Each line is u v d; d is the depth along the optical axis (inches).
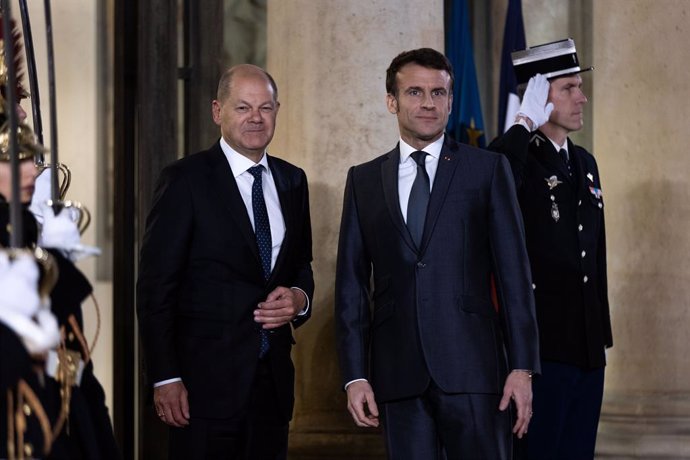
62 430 223.6
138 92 375.6
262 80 292.7
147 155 371.2
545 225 320.2
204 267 287.0
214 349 283.6
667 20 387.5
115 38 381.1
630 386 385.4
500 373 275.0
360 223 287.4
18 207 209.0
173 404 281.0
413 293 275.9
